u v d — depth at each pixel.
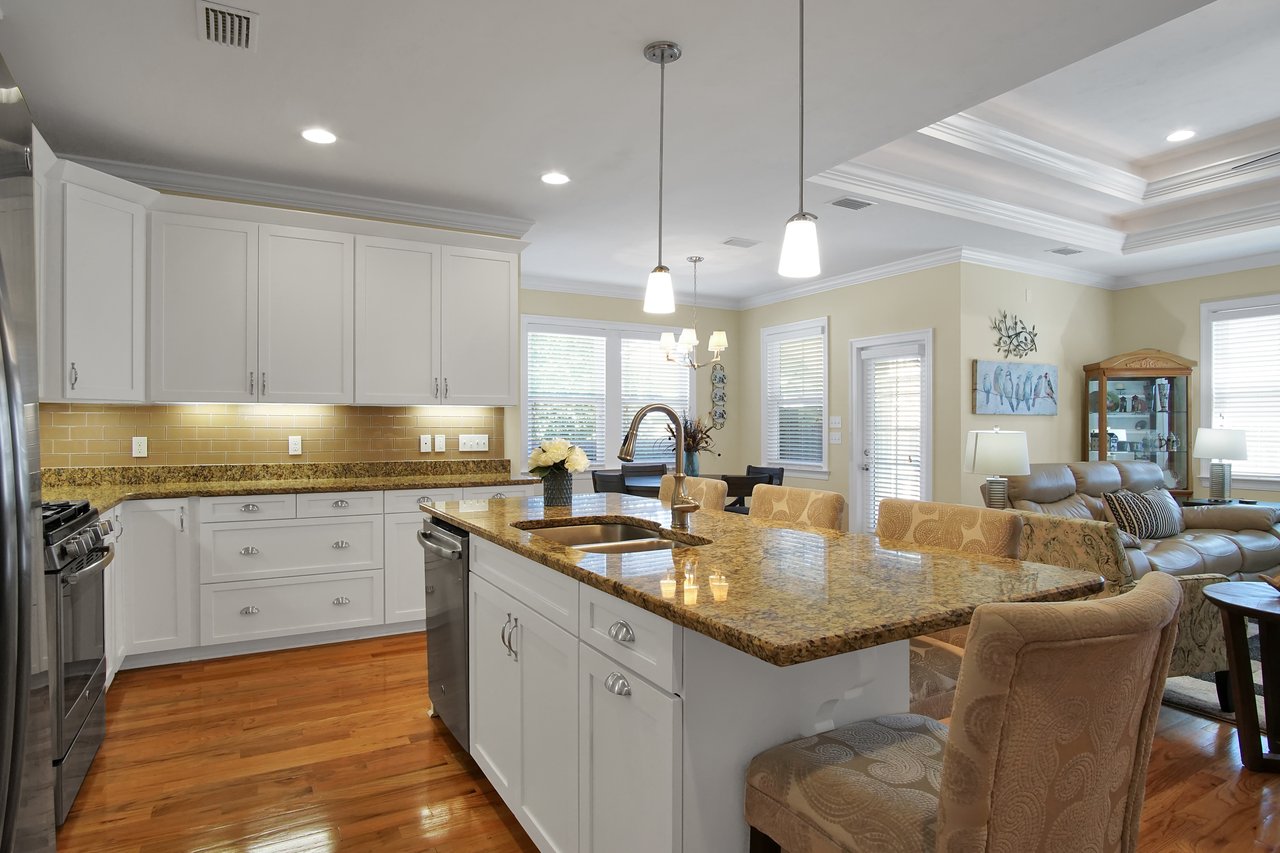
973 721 1.01
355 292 4.07
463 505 2.93
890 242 5.30
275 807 2.25
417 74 2.79
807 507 2.58
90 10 2.33
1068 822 1.11
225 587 3.62
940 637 2.50
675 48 2.60
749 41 2.56
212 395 3.71
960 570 1.63
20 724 1.00
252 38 2.52
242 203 3.84
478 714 2.35
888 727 1.45
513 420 4.79
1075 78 3.67
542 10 2.37
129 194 3.44
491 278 4.46
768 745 1.43
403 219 4.36
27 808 1.07
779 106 3.07
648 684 1.38
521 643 1.99
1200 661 2.85
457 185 4.05
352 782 2.40
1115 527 2.66
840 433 6.54
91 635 2.46
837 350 6.58
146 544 3.45
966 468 4.63
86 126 3.22
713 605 1.29
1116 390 6.24
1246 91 3.82
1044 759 1.06
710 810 1.35
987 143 4.25
